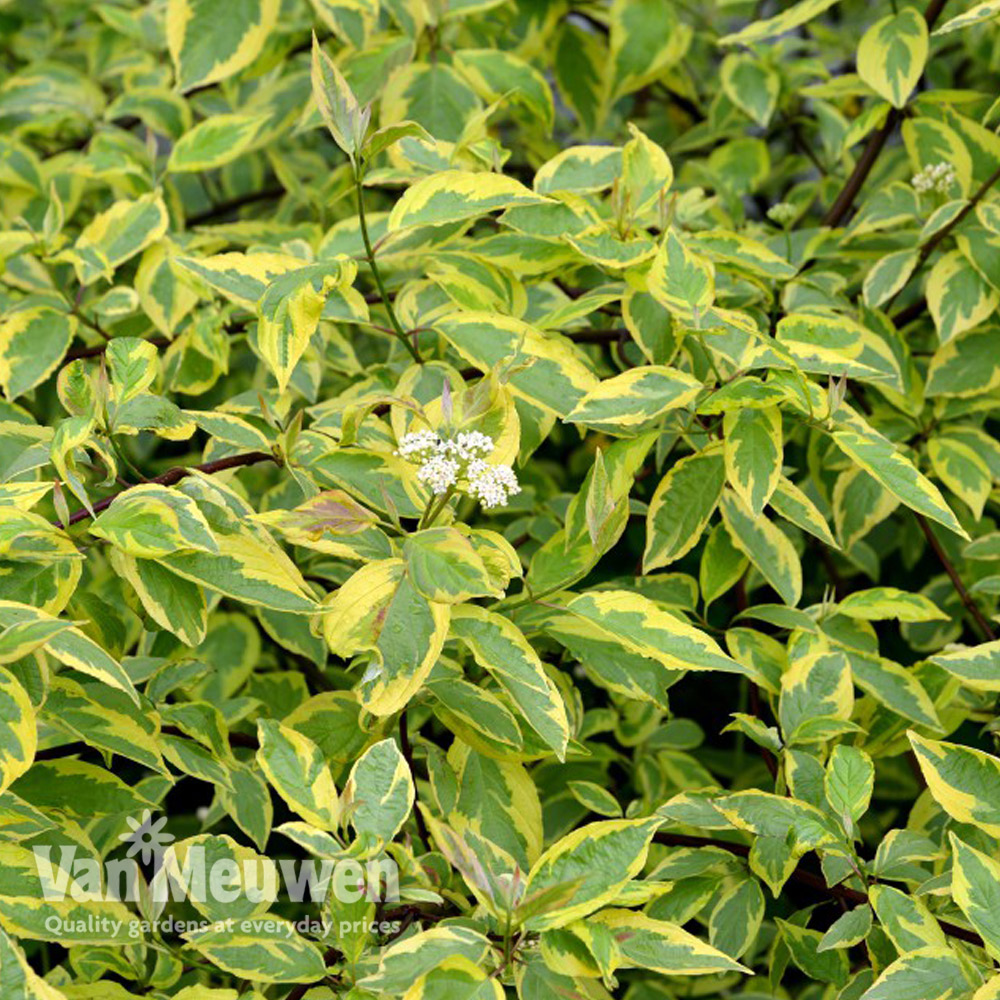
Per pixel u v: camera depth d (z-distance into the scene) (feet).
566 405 5.15
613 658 5.34
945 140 7.24
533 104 7.73
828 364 5.19
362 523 4.39
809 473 8.11
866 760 4.89
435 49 8.02
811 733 5.35
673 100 10.70
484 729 4.97
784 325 5.81
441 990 3.77
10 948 3.71
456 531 4.29
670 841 5.80
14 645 3.79
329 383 8.28
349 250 6.17
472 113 7.33
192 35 7.52
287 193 9.60
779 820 4.91
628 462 5.29
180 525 4.30
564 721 4.31
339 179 8.63
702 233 6.31
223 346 6.70
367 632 4.21
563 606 4.87
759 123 8.75
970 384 6.82
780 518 7.75
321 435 5.40
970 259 6.66
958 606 8.10
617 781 9.14
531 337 5.29
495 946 4.11
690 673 9.73
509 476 4.32
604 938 3.94
